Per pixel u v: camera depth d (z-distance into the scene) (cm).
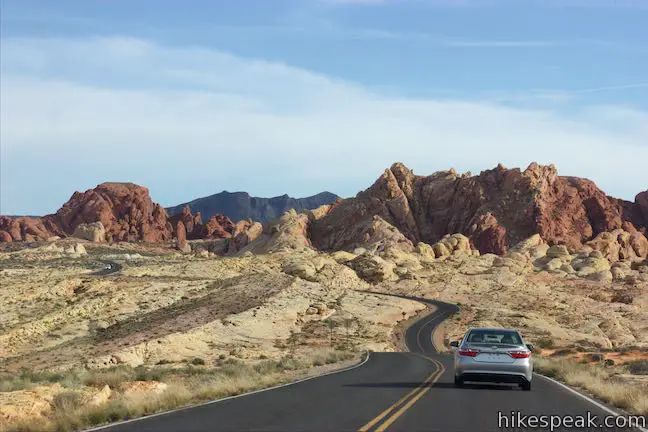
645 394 2467
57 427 1867
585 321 18438
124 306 15575
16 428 1831
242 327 13488
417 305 18688
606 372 4178
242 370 4141
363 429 1777
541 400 2531
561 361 5059
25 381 3412
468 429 1798
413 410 2177
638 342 15425
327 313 16088
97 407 2097
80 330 13688
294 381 3453
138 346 10812
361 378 3600
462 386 3000
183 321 13750
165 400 2369
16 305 16388
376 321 16362
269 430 1764
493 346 2877
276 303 16000
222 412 2161
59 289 17475
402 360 5903
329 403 2389
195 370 4847
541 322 17500
